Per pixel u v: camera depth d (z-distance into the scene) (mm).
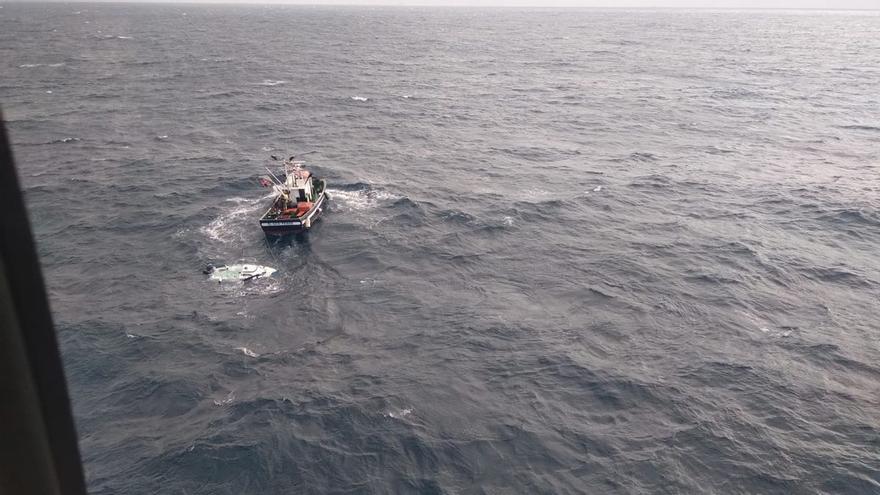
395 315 30953
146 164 58188
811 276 35000
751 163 60594
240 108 88125
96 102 89938
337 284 34438
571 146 67938
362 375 25891
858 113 87625
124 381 25516
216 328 29750
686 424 22625
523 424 22750
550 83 118500
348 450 21516
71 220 43438
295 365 26781
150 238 40594
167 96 96750
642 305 31578
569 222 43906
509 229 42500
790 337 28469
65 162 58438
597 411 23484
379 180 53688
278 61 147500
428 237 41062
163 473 20516
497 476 20250
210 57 152625
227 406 23953
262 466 20797
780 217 44812
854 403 23797
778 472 20219
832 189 51406
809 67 145000
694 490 19547
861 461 20656
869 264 36750
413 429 22484
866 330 29141
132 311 31266
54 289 33500
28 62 132250
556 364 26453
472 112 88688
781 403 23734
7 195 3150
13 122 74750
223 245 39656
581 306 31656
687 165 59812
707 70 138500
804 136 72750
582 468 20578
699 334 28797
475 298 32719
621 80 122750
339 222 43688
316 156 61906
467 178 55156
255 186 51500
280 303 32281
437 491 19625
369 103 94875
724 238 40688
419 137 72062
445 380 25469
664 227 42906
